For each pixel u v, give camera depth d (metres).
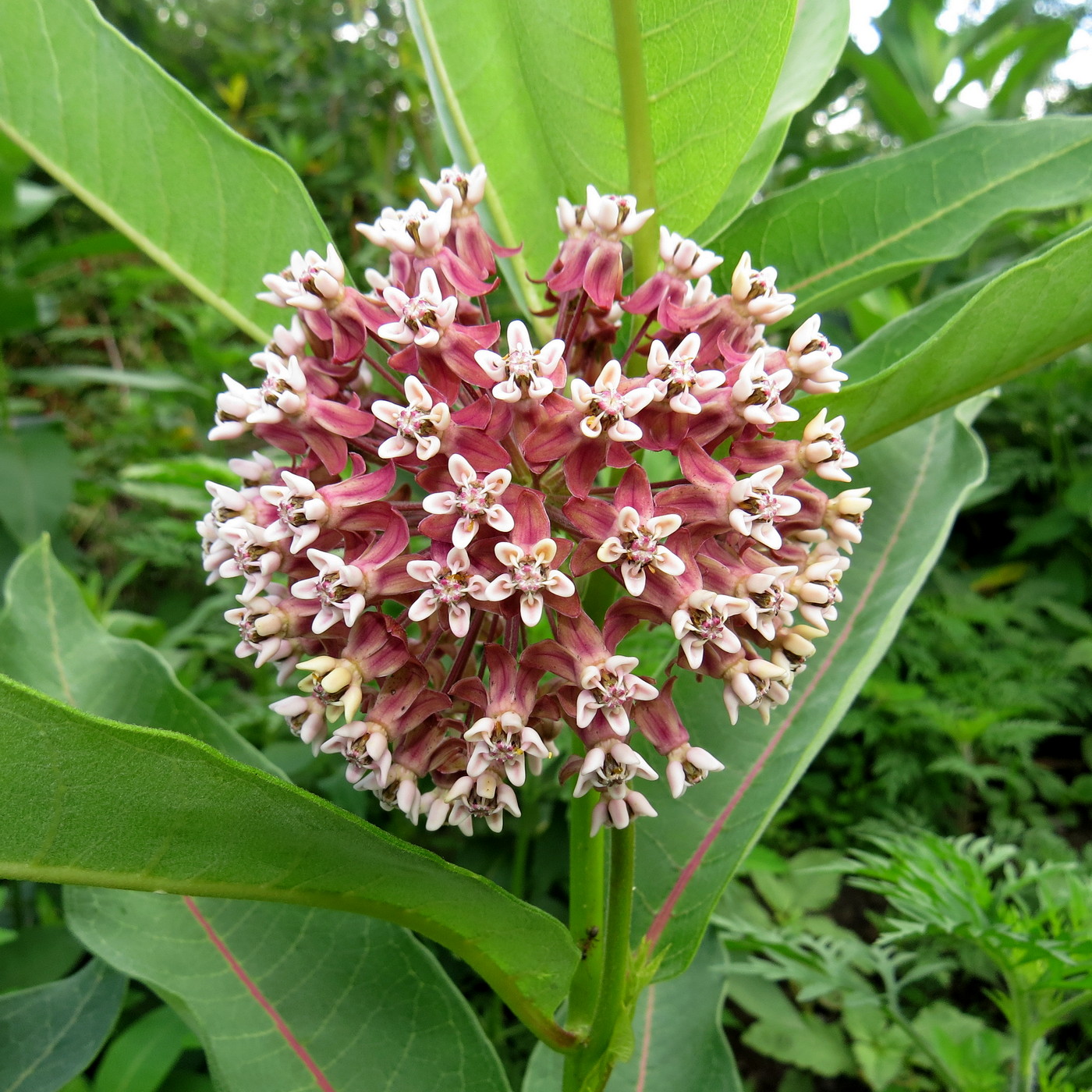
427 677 0.12
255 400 0.13
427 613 0.11
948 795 0.41
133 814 0.10
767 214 0.17
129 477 0.34
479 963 0.13
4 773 0.09
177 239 0.16
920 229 0.17
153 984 0.15
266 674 0.37
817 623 0.13
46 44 0.14
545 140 0.15
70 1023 0.18
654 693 0.12
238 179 0.15
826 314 0.44
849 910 0.39
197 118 0.15
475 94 0.16
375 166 0.69
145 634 0.36
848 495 0.13
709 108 0.13
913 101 0.47
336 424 0.13
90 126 0.15
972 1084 0.23
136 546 0.43
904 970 0.36
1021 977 0.20
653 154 0.14
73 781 0.10
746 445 0.13
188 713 0.18
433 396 0.12
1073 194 0.16
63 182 0.15
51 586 0.18
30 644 0.17
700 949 0.20
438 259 0.13
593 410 0.12
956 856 0.21
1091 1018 0.31
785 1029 0.31
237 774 0.10
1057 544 0.54
